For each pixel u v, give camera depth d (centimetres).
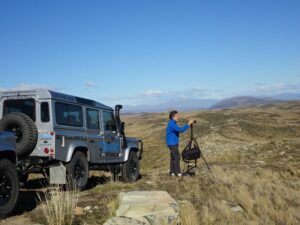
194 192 1086
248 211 960
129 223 727
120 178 1469
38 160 1073
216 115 5484
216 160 2109
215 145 2958
